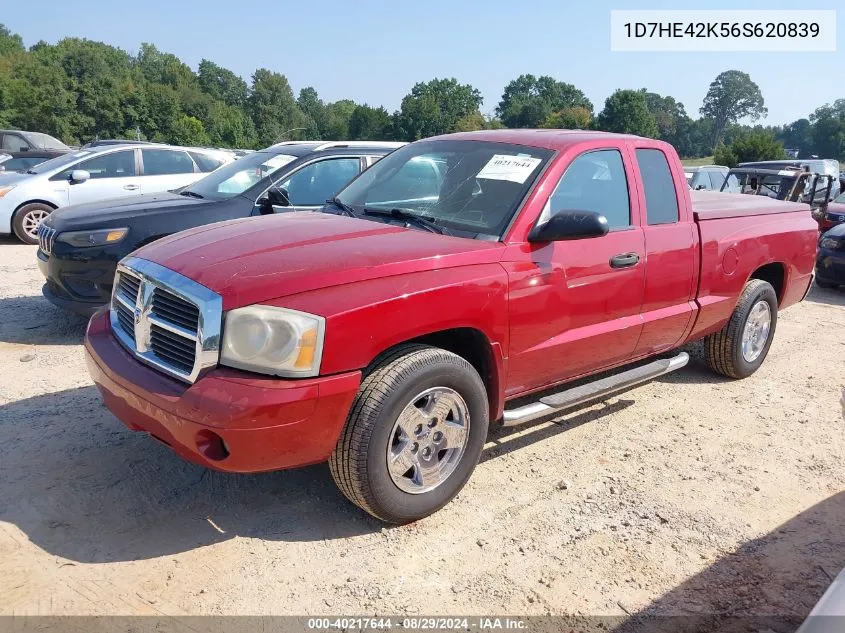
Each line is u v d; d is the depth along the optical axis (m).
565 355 4.07
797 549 3.43
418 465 3.41
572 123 95.31
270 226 3.86
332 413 3.04
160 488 3.72
